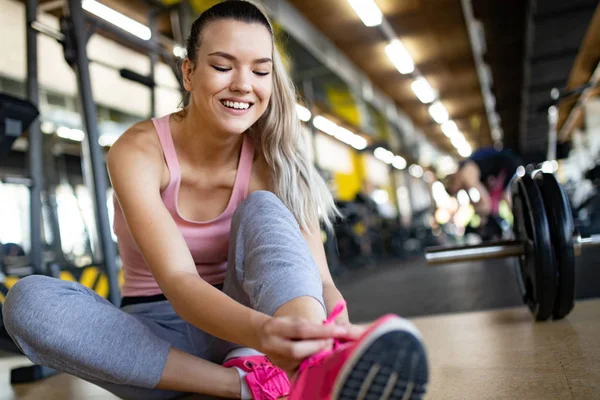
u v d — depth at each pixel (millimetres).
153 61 3711
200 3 4512
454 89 13836
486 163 4562
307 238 1221
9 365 2633
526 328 1814
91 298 1099
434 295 3422
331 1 7605
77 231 8172
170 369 1117
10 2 5117
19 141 7520
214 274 1281
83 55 2828
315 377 729
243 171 1250
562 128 18641
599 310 2029
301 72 8422
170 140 1192
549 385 1091
